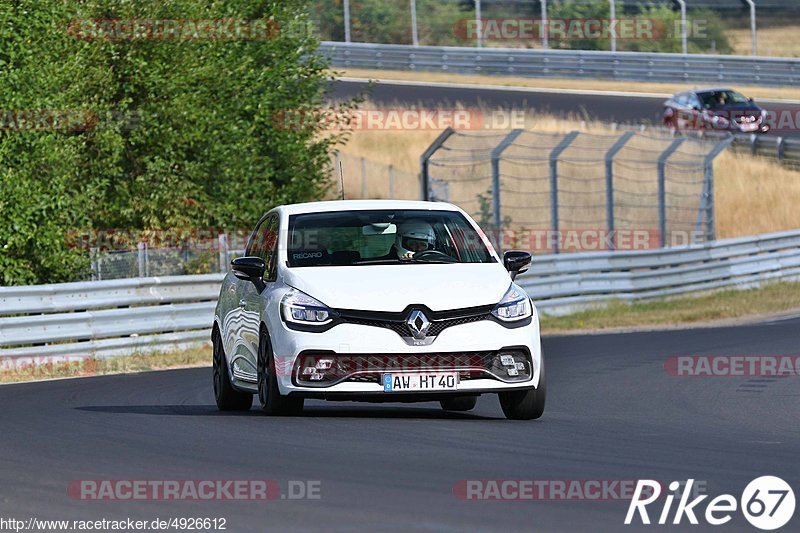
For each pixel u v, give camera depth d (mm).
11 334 56875
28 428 34156
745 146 149250
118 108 79062
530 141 137375
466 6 189500
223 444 29953
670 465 27094
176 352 63625
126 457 28094
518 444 30109
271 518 21250
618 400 43156
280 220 37938
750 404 41938
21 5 71438
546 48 185750
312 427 33000
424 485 24188
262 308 35219
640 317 82625
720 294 97625
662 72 182000
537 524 20656
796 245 108625
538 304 83688
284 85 89188
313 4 96375
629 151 137625
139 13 80000
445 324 33375
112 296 62375
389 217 37688
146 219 80125
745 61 183250
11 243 67688
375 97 155750
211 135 82000
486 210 105562
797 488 24281
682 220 127250
